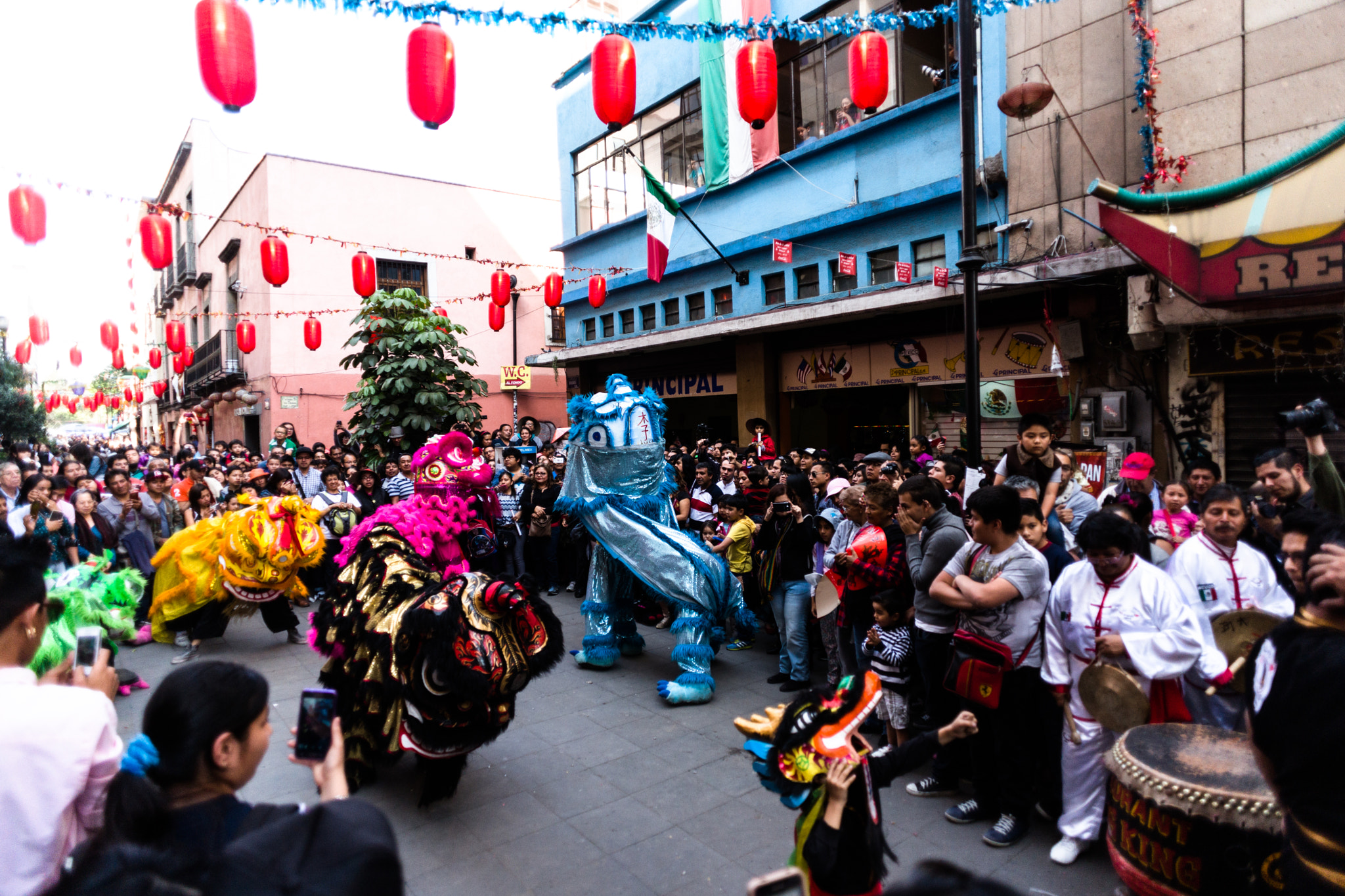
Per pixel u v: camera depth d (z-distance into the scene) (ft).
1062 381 27.86
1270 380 22.33
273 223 59.77
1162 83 22.72
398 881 4.25
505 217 70.85
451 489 15.57
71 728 6.06
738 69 14.30
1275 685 6.12
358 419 31.42
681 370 47.78
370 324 31.37
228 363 70.23
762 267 40.06
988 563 11.65
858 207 33.86
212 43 11.12
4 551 6.99
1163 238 20.44
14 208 18.61
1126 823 8.75
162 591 21.86
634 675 19.76
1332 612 6.24
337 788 5.77
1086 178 25.71
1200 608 11.10
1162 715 10.59
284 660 21.35
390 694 12.29
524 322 71.82
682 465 30.68
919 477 13.60
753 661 20.93
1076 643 10.93
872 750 7.72
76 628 14.75
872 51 14.57
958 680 11.77
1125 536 10.46
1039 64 26.68
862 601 15.15
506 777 13.99
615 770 14.19
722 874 10.79
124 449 39.65
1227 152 21.52
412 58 12.35
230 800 5.32
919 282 30.60
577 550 28.63
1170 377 24.58
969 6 17.56
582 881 10.73
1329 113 19.74
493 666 12.23
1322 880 5.56
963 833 11.89
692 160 45.01
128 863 4.05
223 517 21.47
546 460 29.58
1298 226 18.54
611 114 13.56
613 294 51.70
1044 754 12.34
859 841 7.35
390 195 64.90
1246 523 13.62
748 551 21.88
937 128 31.17
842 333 36.73
